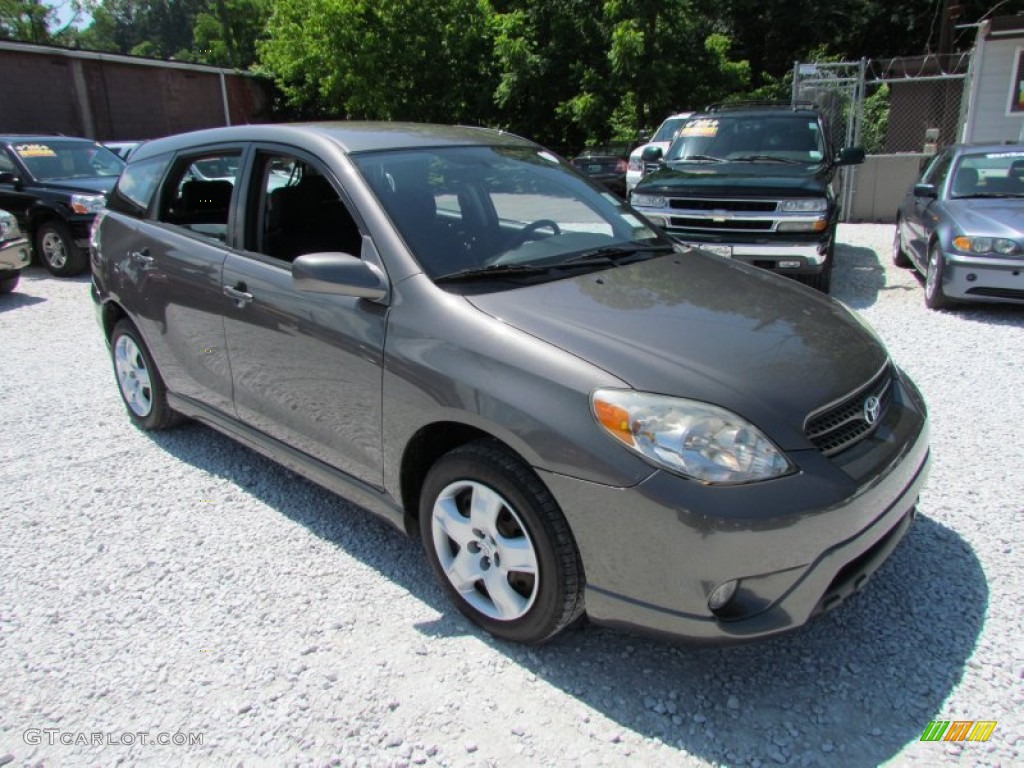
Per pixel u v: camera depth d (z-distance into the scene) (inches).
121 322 178.9
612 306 111.6
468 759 89.4
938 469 156.4
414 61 821.2
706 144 340.2
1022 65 500.4
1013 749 89.2
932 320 269.9
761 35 1253.1
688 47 799.1
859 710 95.7
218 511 147.6
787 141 331.0
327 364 122.0
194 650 108.6
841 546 92.7
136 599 120.6
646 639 108.7
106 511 148.0
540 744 91.4
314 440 130.3
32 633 113.1
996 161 307.3
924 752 89.2
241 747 91.7
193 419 173.0
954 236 272.2
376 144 135.7
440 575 113.3
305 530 140.0
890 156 531.5
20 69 789.9
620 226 147.6
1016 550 128.0
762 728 93.2
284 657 106.7
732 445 89.7
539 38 832.9
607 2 763.4
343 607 117.5
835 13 1189.1
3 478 162.4
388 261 116.6
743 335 107.2
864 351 113.7
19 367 240.1
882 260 394.6
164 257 156.6
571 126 860.0
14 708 98.7
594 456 91.5
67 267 388.2
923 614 113.0
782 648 107.0
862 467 97.0
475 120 872.9
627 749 90.4
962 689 98.5
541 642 104.2
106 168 436.8
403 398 110.1
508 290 113.8
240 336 139.0
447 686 100.7
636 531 90.0
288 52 864.3
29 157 406.6
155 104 927.7
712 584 88.4
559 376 96.3
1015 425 176.9
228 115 1017.5
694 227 290.7
